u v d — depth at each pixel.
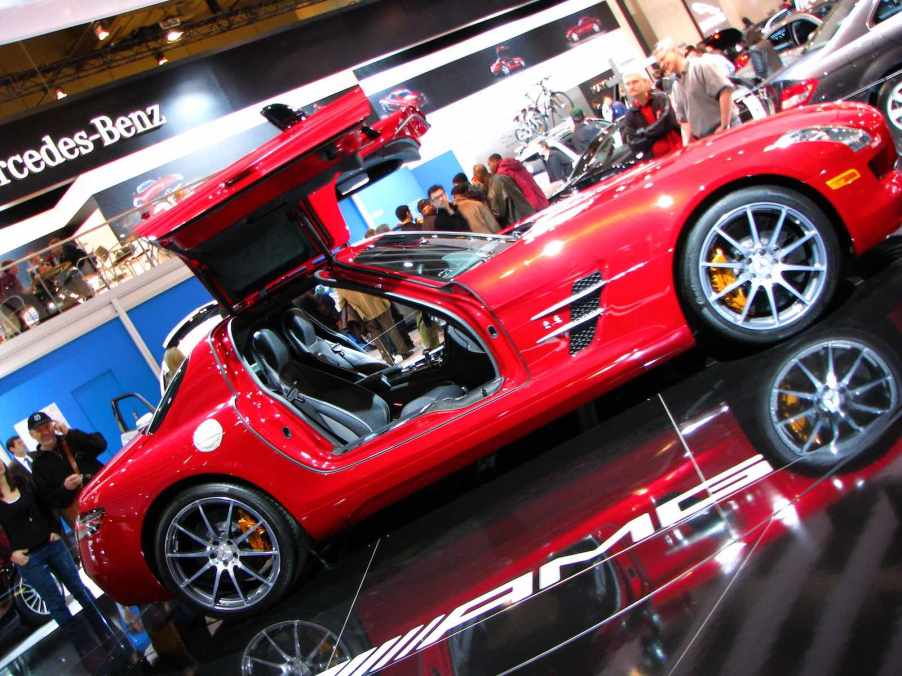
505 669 1.98
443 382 3.65
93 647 4.55
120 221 10.13
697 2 15.29
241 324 3.46
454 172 12.29
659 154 5.75
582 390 3.04
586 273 3.01
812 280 2.99
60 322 9.45
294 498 3.27
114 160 10.26
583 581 2.21
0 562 5.82
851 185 2.94
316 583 3.47
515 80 13.00
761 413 2.54
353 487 3.22
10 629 5.89
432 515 3.48
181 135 10.70
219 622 3.73
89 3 7.02
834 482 1.99
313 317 3.81
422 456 3.14
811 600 1.61
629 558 2.19
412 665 2.28
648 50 14.60
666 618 1.83
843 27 5.55
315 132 2.86
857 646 1.42
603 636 1.90
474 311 3.08
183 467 3.32
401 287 3.22
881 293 2.95
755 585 1.77
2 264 9.77
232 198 2.93
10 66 11.20
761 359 2.96
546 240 3.11
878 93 5.34
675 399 3.08
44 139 9.98
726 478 2.30
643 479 2.60
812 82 5.57
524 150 11.62
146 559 3.42
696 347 3.45
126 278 9.98
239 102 11.07
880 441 2.05
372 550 3.49
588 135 10.82
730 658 1.58
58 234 10.14
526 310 3.04
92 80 11.88
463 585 2.64
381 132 3.44
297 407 3.41
